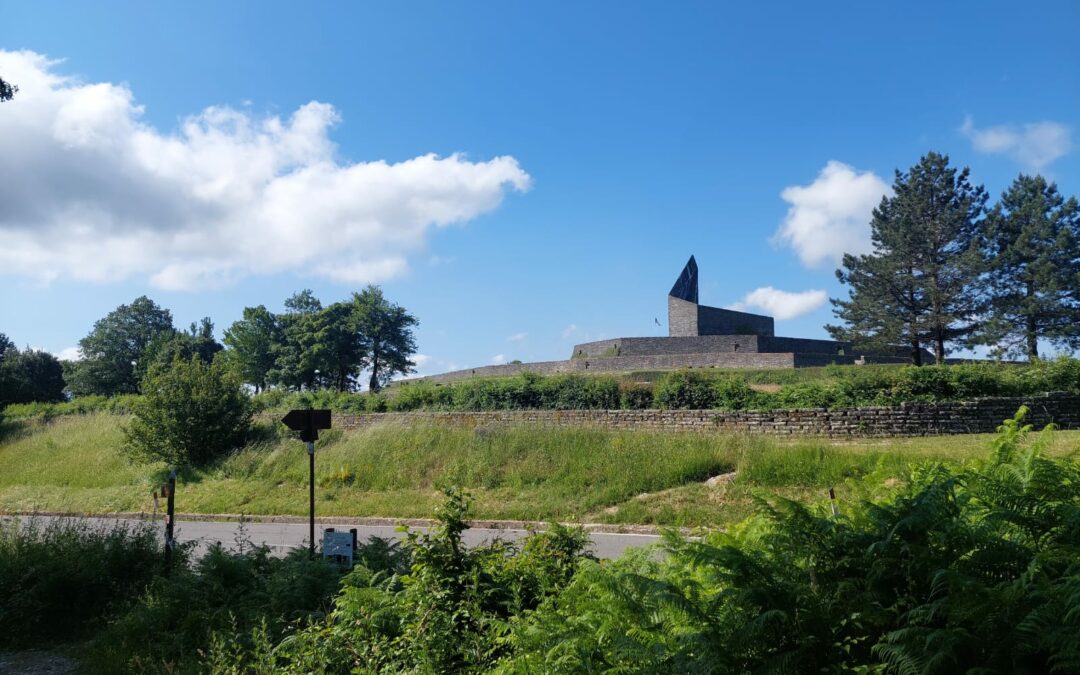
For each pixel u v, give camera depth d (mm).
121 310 80625
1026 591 3213
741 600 3572
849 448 17297
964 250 39844
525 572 6039
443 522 6234
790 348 48438
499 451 20172
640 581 4004
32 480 26188
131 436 25422
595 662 3879
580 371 47438
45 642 8312
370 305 54938
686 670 3332
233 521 18234
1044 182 45531
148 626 7383
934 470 4762
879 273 40688
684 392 24312
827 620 3512
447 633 5129
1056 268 41094
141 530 10719
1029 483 4066
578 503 16297
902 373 21672
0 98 14320
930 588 3527
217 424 25328
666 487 16453
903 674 3086
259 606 7301
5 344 82938
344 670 5336
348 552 8086
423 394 30250
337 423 28266
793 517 4004
